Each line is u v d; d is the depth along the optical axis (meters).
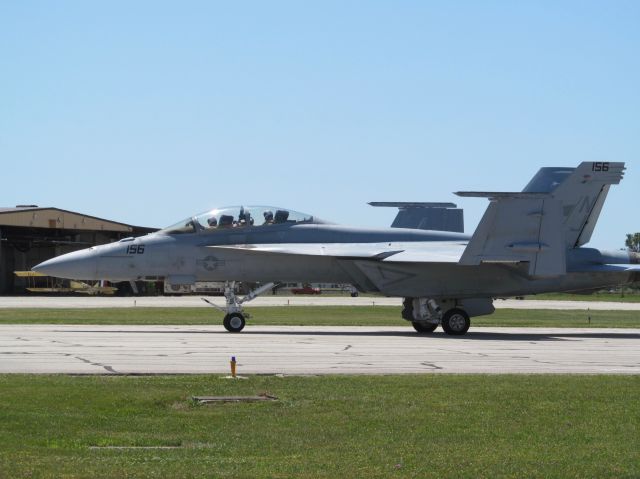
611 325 93.06
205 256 70.00
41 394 30.70
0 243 185.00
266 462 22.00
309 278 71.31
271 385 34.59
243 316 69.81
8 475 19.77
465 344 58.44
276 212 72.38
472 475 21.05
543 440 25.41
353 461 22.28
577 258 71.75
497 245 65.00
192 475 20.31
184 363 42.38
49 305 129.38
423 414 29.05
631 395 33.25
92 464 21.20
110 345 52.28
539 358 48.44
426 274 70.06
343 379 36.53
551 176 74.19
